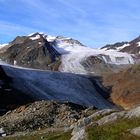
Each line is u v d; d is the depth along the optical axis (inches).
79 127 1648.6
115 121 1425.9
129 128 1323.8
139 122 1347.2
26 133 2501.2
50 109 3132.4
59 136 1716.3
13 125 2874.0
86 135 1341.0
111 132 1320.1
